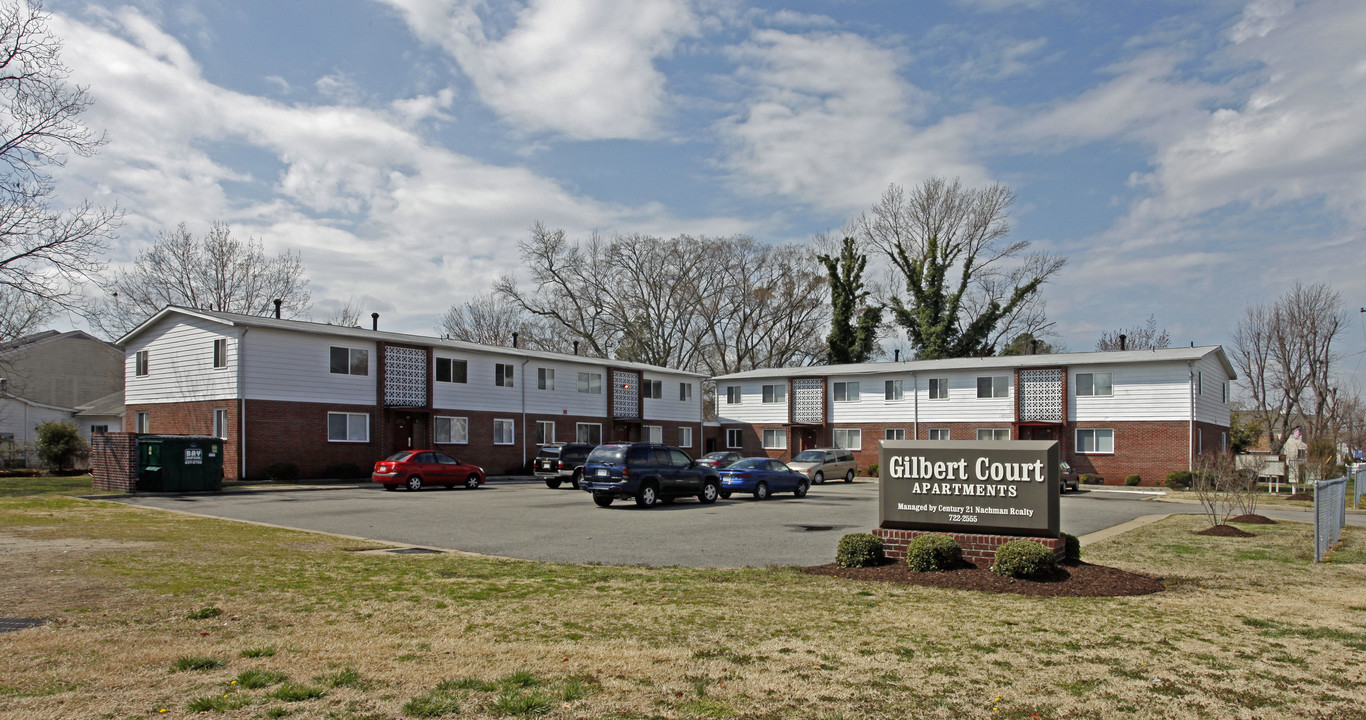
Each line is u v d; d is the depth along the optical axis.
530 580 10.25
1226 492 20.16
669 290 68.81
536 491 29.48
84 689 5.39
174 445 25.14
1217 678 6.17
